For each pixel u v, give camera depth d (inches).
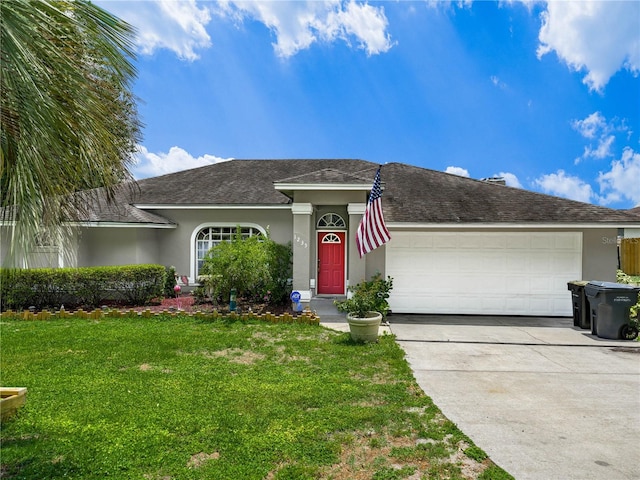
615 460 157.1
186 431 173.9
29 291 457.7
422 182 574.9
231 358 289.0
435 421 189.9
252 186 617.6
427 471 147.9
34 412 191.2
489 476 144.3
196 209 571.2
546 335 372.5
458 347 330.0
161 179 666.8
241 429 176.4
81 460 150.6
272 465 149.9
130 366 267.3
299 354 299.6
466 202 499.8
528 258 462.0
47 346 311.3
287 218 565.6
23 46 123.5
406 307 471.2
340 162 722.8
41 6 130.3
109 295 490.6
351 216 462.3
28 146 134.1
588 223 436.5
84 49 145.1
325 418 188.9
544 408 208.1
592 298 373.4
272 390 223.0
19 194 137.8
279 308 474.6
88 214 189.5
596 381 251.1
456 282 467.8
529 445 168.7
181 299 526.3
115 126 170.2
